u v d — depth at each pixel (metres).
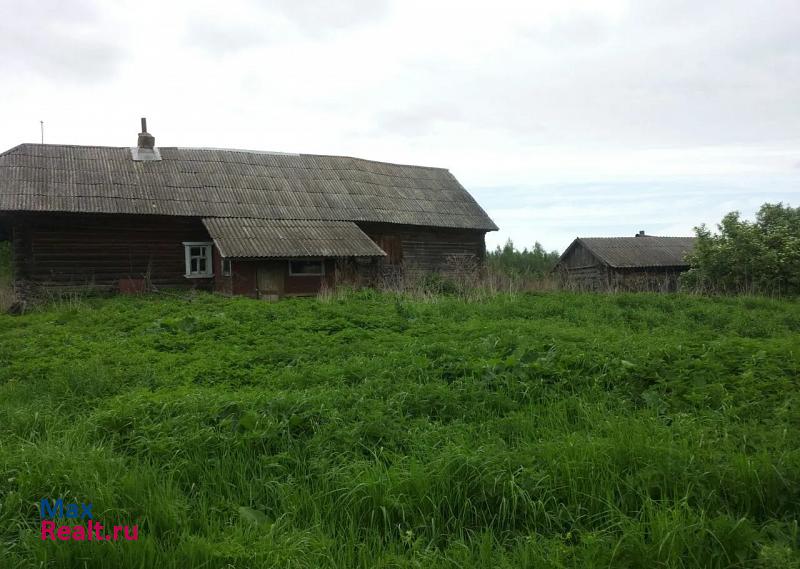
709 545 3.58
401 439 5.00
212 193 20.72
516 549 3.70
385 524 4.00
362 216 22.48
